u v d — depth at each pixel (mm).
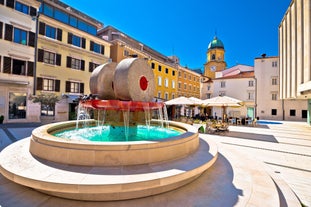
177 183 3867
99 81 7246
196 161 4316
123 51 28562
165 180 3348
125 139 6285
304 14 15188
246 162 5852
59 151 3854
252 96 35188
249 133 14766
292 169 6141
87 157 3711
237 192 3801
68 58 22031
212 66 49625
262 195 3693
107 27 30844
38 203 3180
